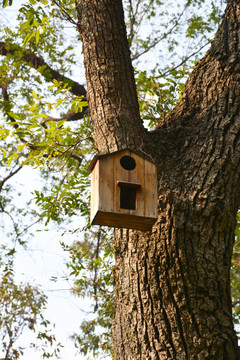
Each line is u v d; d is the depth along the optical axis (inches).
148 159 150.5
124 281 148.3
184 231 144.4
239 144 158.7
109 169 146.3
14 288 371.2
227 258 147.6
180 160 159.8
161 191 152.8
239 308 323.0
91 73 175.9
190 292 138.5
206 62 182.1
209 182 151.4
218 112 165.0
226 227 149.3
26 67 365.1
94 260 275.1
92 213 148.7
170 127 171.0
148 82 247.3
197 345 133.1
